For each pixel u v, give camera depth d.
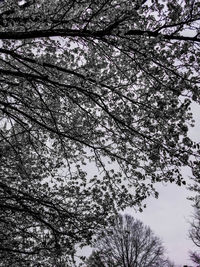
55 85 6.12
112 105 6.77
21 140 8.59
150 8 5.45
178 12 5.34
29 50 7.07
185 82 5.54
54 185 8.38
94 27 5.78
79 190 8.17
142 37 5.49
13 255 7.39
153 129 6.17
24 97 6.64
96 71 6.87
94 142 7.60
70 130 7.53
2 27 5.88
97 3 5.47
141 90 6.57
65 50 6.36
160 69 5.82
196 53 5.55
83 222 7.29
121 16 5.84
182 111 5.81
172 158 5.81
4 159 8.51
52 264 7.78
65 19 6.00
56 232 6.56
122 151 7.35
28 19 5.56
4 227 7.93
